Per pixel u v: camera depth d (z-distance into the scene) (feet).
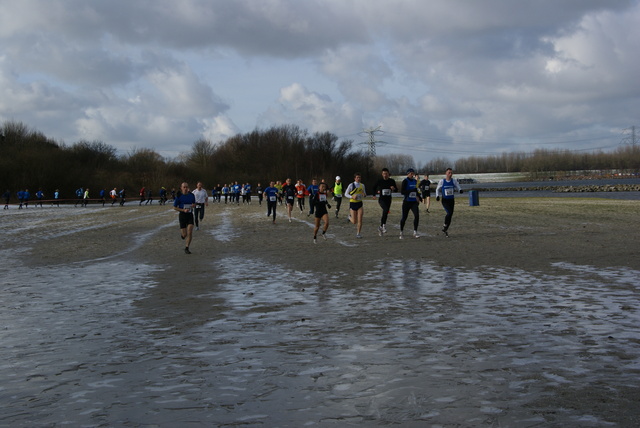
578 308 23.36
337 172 330.34
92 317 23.72
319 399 13.67
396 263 38.93
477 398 13.51
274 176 331.77
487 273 33.53
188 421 12.55
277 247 51.55
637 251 42.24
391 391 14.08
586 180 570.05
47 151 268.41
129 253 49.57
